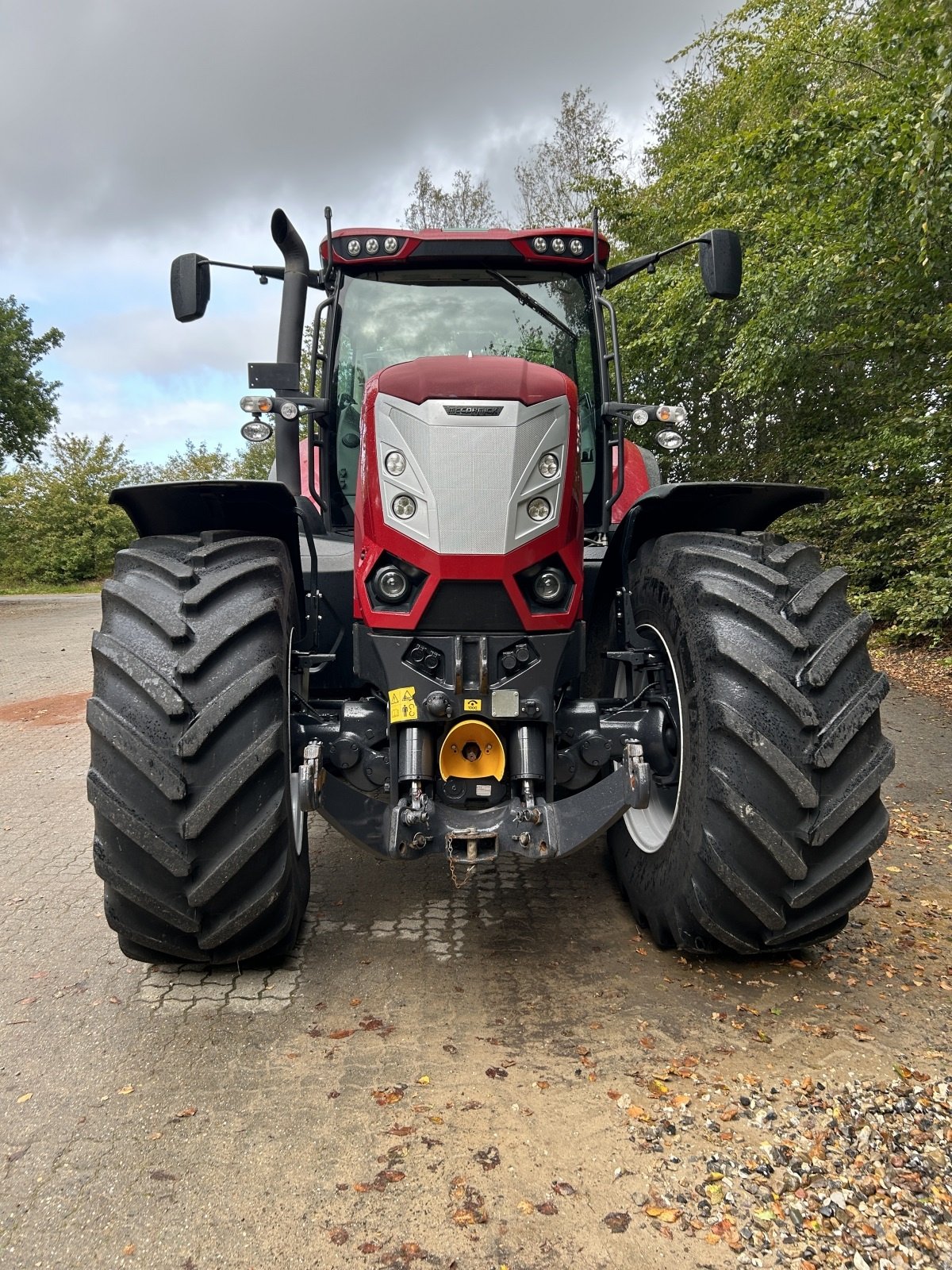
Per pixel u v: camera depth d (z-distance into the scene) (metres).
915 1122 1.92
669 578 2.62
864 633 2.38
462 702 2.40
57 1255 1.58
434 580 2.36
